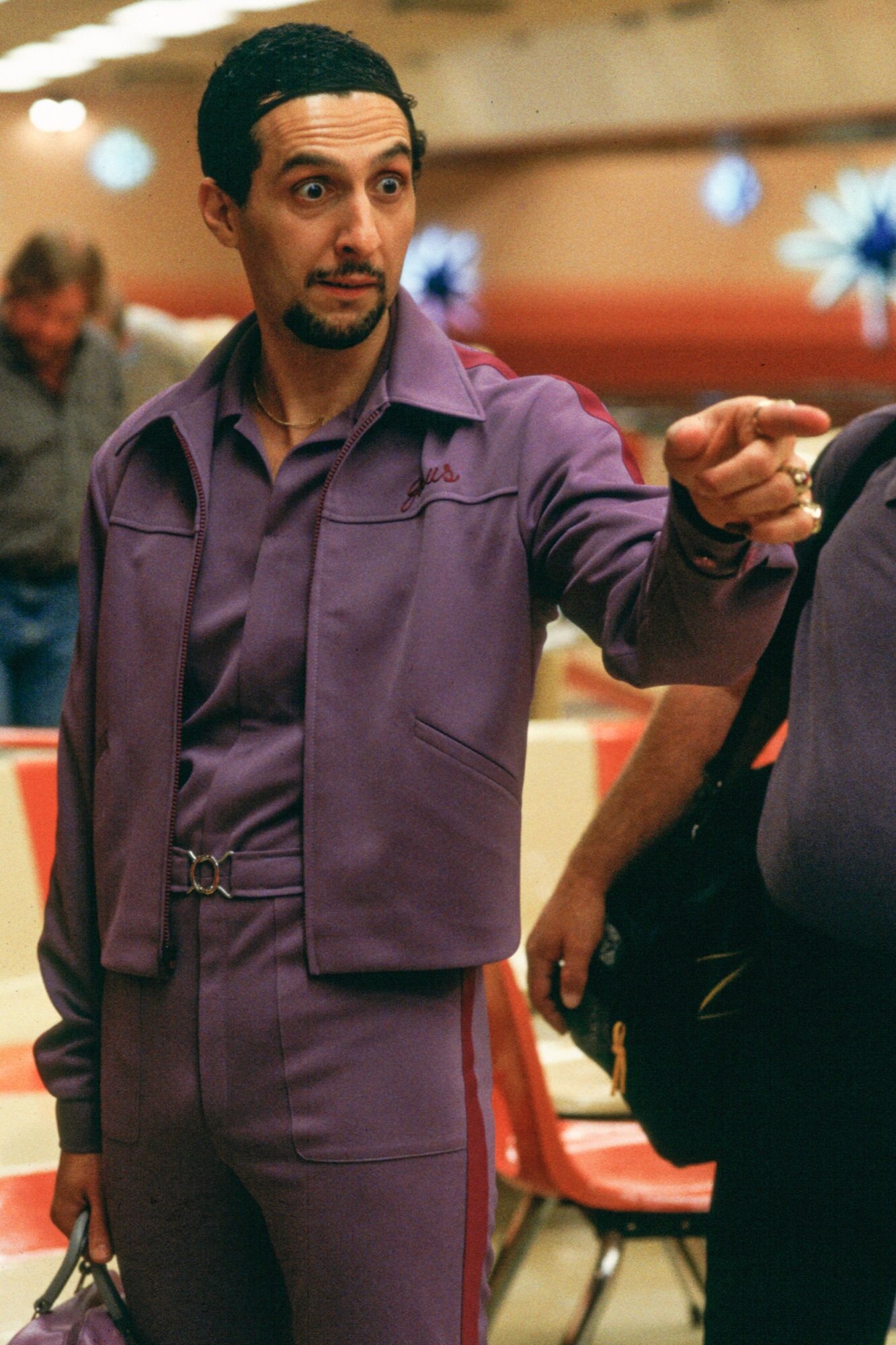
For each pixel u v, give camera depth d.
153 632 2.04
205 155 1.99
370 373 2.03
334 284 1.90
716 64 20.66
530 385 2.00
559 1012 2.75
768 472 1.43
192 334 8.40
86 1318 2.16
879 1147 2.37
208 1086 1.97
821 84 19.25
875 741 2.26
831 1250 2.42
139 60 20.55
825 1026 2.37
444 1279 1.95
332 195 1.89
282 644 1.96
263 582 1.98
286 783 1.95
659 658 1.67
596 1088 3.54
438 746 1.90
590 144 24.64
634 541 1.76
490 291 28.45
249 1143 1.96
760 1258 2.47
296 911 1.94
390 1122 1.93
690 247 24.31
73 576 6.17
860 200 21.02
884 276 20.89
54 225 6.00
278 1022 1.93
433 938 1.92
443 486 1.95
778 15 19.53
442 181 28.56
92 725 2.19
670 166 24.44
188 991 1.99
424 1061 1.94
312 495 2.00
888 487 2.32
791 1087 2.41
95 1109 2.22
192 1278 2.11
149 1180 2.08
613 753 3.69
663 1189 3.17
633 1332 3.98
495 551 1.93
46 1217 2.91
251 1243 2.10
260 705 1.98
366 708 1.93
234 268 15.84
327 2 16.19
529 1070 3.01
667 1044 2.63
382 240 1.91
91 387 6.07
